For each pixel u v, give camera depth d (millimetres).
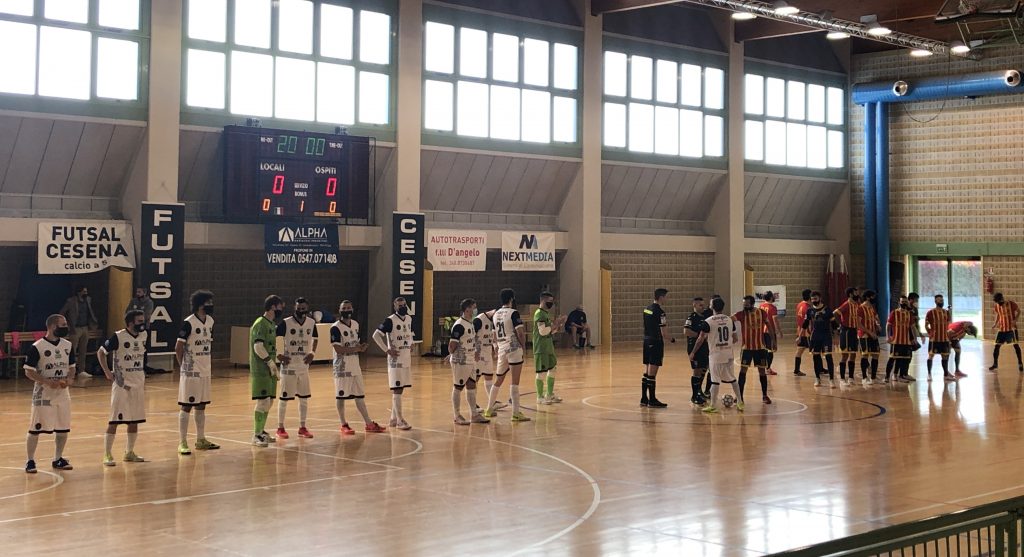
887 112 36156
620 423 15406
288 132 23734
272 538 8508
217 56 23359
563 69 29641
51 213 22344
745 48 34312
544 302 17719
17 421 15367
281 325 13844
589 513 9492
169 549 8117
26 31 20812
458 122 27453
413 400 18141
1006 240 33750
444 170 27562
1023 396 18766
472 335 15367
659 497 10188
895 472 11484
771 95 35188
